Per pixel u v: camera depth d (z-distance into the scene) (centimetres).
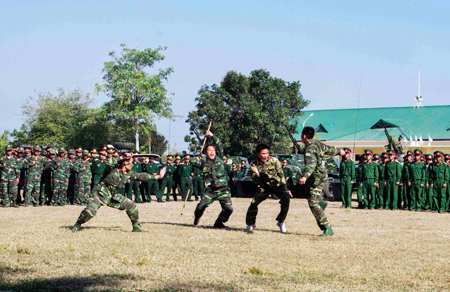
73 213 1466
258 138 4231
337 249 827
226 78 4400
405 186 1862
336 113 5781
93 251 757
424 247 866
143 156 2034
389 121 5297
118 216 1360
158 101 4403
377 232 1069
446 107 5425
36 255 723
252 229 1048
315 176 971
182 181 2105
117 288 547
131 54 4378
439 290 573
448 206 1772
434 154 1806
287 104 4394
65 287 546
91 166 1919
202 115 4344
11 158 1730
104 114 4350
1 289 532
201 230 1035
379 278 625
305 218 1341
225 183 1084
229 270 650
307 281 601
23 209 1623
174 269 647
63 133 4859
